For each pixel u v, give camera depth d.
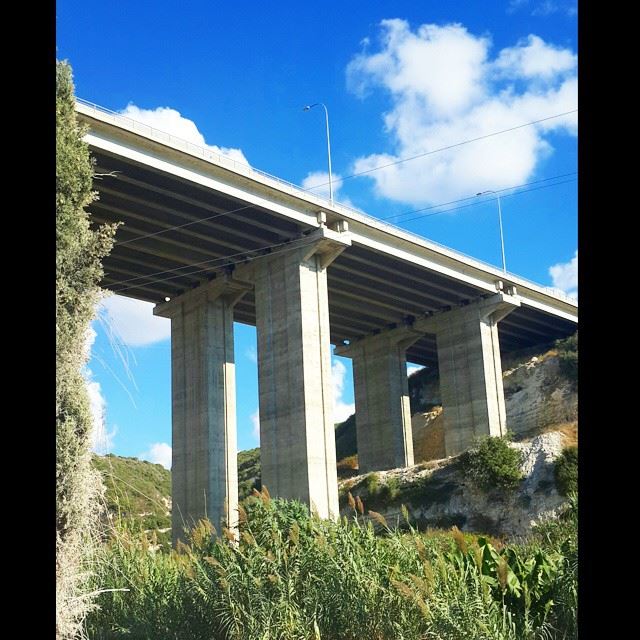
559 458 56.94
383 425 84.12
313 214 58.59
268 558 13.52
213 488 62.16
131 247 57.25
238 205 53.88
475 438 64.69
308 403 56.34
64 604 10.77
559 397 84.19
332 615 12.72
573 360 85.81
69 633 10.77
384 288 74.50
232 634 12.99
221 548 14.62
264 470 57.97
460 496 60.12
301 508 16.03
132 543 15.71
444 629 10.83
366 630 12.29
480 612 10.91
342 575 12.76
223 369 65.50
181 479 64.06
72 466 11.14
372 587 12.38
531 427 83.62
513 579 12.05
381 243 63.78
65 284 11.68
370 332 87.25
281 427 57.66
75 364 11.56
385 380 85.06
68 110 13.30
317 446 56.22
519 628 11.33
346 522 14.55
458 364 78.81
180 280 66.06
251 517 15.16
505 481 58.41
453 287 75.69
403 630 11.71
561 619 11.48
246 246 60.22
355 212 61.06
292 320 58.47
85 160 13.23
